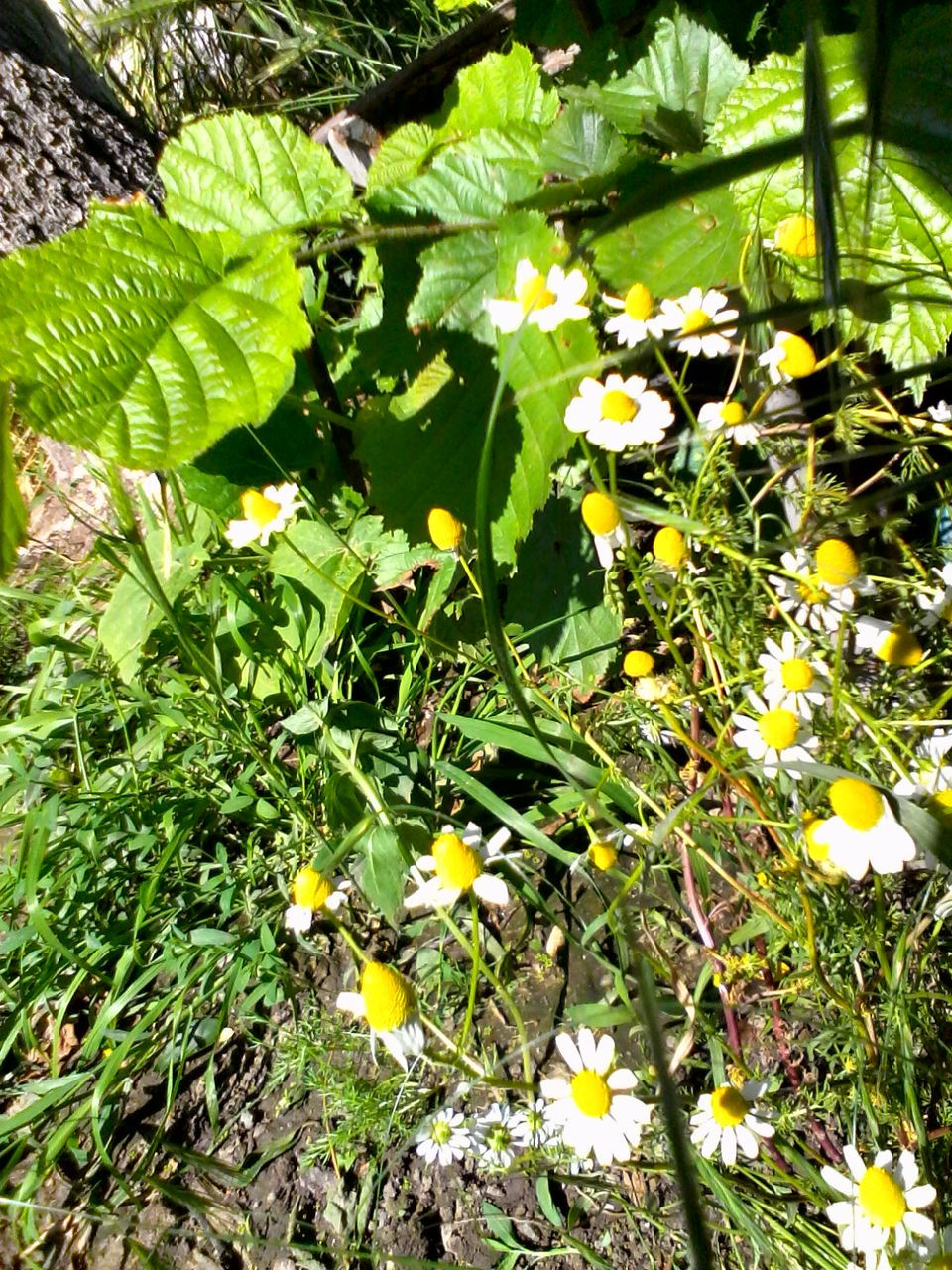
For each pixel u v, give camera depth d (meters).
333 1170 0.22
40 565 0.38
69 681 0.28
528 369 0.24
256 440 0.28
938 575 0.20
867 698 0.19
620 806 0.24
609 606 0.27
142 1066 0.24
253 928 0.25
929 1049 0.19
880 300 0.21
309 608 0.28
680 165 0.24
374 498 0.25
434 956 0.24
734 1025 0.20
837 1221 0.16
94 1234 0.22
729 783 0.21
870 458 0.26
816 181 0.15
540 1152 0.19
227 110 0.58
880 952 0.18
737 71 0.27
